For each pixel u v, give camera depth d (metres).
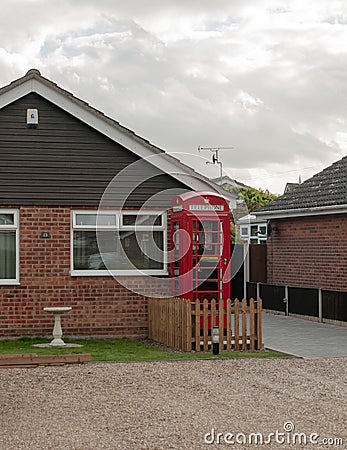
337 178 23.31
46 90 17.22
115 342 16.72
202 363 13.45
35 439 8.38
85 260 17.47
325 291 20.88
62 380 11.80
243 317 15.37
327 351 15.12
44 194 17.27
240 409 9.76
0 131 17.16
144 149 17.59
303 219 23.34
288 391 10.91
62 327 17.28
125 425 8.96
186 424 8.99
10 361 13.06
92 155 17.50
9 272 17.19
